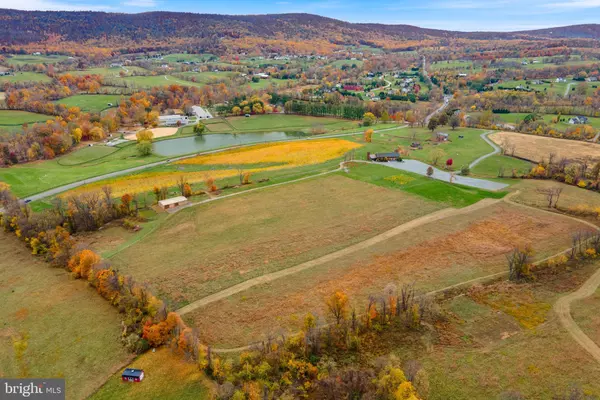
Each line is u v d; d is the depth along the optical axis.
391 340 65.19
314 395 55.59
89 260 83.62
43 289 80.69
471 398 54.59
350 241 97.25
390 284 77.19
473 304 73.50
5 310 74.69
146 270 86.56
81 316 72.81
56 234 95.94
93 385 58.56
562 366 59.22
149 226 106.56
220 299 76.94
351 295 77.19
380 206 116.31
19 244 97.94
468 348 63.28
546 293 75.81
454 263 86.81
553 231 98.88
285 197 124.44
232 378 56.94
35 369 61.72
